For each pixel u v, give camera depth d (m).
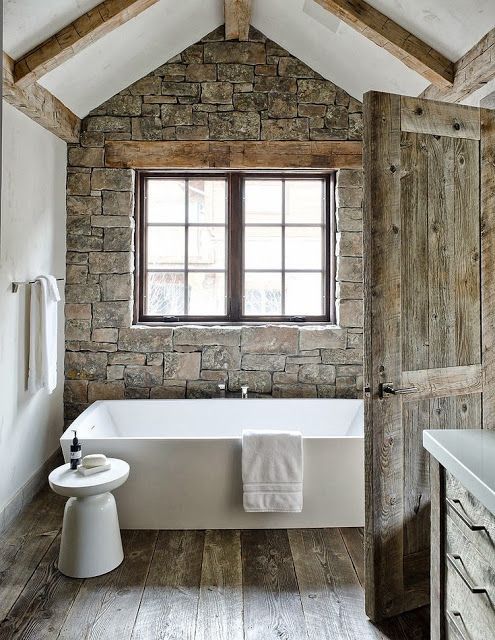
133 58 3.59
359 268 3.97
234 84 3.93
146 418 3.83
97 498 2.53
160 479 2.93
